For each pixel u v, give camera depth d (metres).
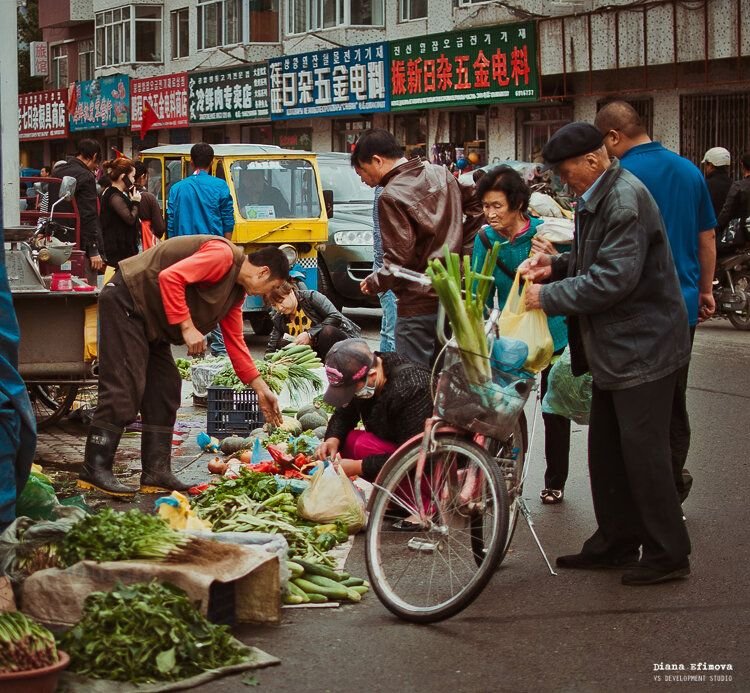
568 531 6.74
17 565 5.09
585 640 5.01
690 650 4.90
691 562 6.10
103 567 4.89
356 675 4.63
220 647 4.69
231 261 7.18
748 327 15.34
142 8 39.66
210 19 35.78
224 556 5.05
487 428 5.29
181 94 35.38
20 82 52.03
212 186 13.31
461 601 5.12
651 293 5.62
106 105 40.22
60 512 5.71
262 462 7.52
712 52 19.77
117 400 7.35
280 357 9.92
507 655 4.85
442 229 7.25
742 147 20.52
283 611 5.37
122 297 7.31
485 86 23.92
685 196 6.52
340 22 29.78
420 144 27.38
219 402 9.37
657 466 5.65
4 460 5.24
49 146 47.75
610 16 21.25
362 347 6.16
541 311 5.70
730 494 7.52
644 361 5.60
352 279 16.39
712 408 10.32
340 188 18.16
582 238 5.70
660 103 21.75
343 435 6.52
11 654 4.19
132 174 14.46
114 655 4.44
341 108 28.31
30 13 51.88
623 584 5.74
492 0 24.58
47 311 8.82
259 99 31.39
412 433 6.31
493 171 6.82
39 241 10.95
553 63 22.52
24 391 5.34
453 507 5.46
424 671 4.68
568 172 5.68
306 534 6.16
